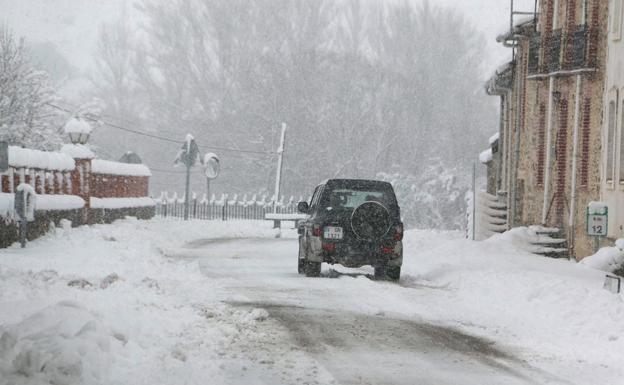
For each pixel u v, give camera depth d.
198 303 24.89
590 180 51.72
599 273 39.97
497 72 68.69
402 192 150.38
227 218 110.94
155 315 20.91
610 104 49.22
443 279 35.41
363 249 34.56
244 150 168.75
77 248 44.59
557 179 55.91
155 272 33.50
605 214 39.81
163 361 15.84
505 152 70.69
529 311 25.86
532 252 52.47
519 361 18.17
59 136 98.44
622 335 21.38
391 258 34.75
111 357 15.20
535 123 59.69
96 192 71.38
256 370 16.11
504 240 52.75
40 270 31.36
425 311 25.36
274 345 18.84
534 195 59.84
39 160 55.00
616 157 47.69
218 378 15.20
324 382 15.31
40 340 14.52
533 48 58.31
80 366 13.78
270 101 168.38
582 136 52.78
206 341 18.55
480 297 29.14
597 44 51.50
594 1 51.69
